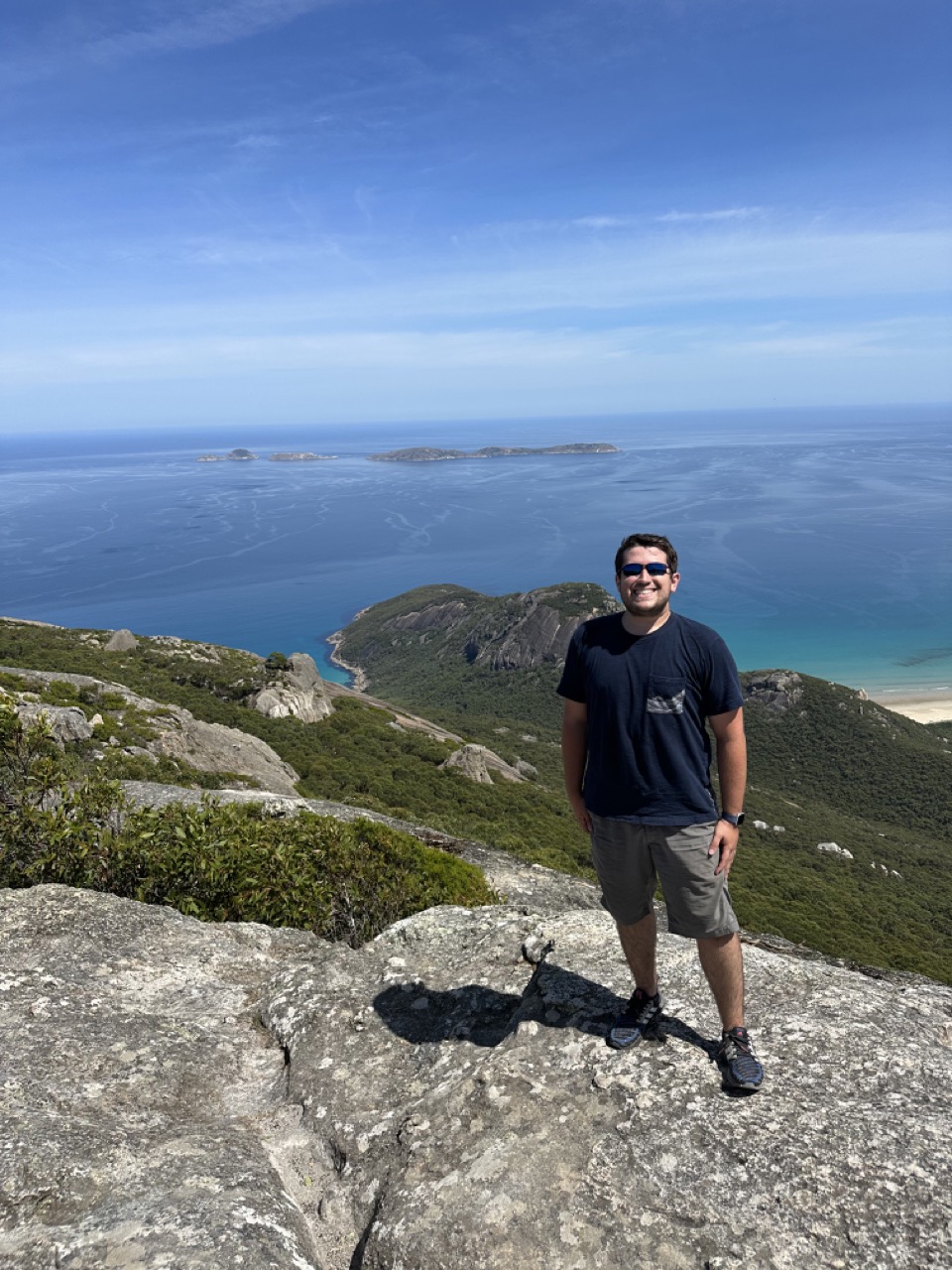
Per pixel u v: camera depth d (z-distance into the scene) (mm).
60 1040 4352
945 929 58938
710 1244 2785
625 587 3713
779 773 143375
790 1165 3049
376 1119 3789
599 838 3934
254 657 86812
